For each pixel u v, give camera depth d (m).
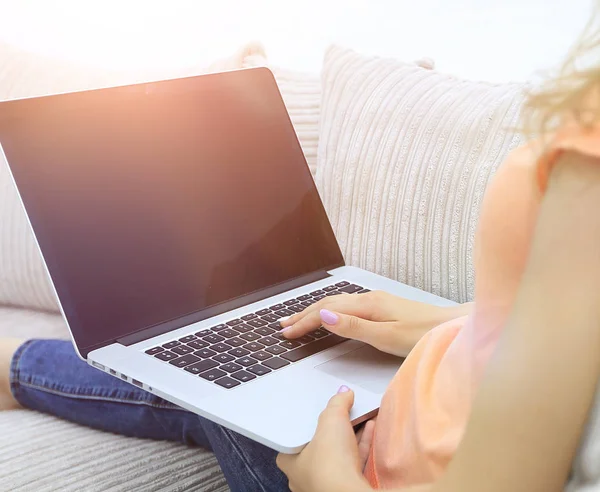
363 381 0.87
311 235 1.20
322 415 0.74
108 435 1.08
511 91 1.14
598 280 0.44
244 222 1.12
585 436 0.47
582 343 0.44
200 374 0.87
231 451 0.88
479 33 1.68
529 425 0.45
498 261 0.58
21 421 1.12
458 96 1.20
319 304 0.97
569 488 0.50
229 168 1.14
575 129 0.46
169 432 1.05
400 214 1.20
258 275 1.11
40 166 0.97
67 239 0.95
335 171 1.30
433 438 0.67
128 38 2.04
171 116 1.10
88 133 1.02
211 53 1.98
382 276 1.19
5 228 1.45
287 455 0.73
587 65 0.49
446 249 1.14
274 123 1.22
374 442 0.75
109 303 0.96
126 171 1.03
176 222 1.05
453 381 0.67
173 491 0.95
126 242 1.00
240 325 1.01
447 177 1.14
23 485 0.92
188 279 1.03
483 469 0.47
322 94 1.38
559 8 1.56
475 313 0.63
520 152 0.57
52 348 1.16
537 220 0.47
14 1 2.07
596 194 0.44
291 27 1.90
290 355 0.92
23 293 1.46
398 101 1.25
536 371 0.45
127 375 0.88
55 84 1.48
